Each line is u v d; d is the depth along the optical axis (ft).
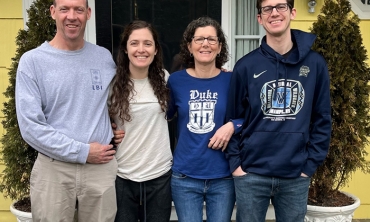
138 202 7.31
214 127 7.07
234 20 11.08
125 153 7.02
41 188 6.57
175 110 7.48
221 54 7.55
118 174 7.08
